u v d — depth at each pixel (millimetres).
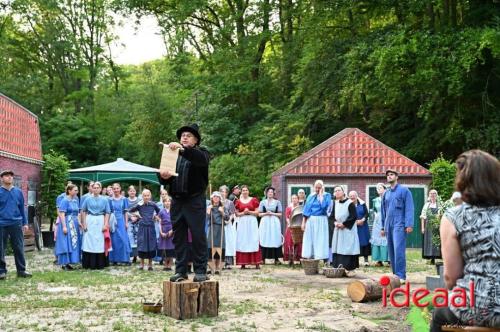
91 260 16516
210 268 15891
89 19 50062
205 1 38906
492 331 4262
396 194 13023
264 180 34188
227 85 39938
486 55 27969
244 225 17234
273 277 14898
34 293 11609
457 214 4430
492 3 28500
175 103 43719
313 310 9945
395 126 34156
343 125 36156
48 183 25797
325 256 16141
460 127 28016
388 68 27172
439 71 26281
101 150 47656
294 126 33688
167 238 16422
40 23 49375
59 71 50125
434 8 30562
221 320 8977
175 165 8734
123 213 17891
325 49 33375
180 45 43312
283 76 38719
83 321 8812
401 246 12945
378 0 31406
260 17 39344
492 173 4414
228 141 38562
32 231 23062
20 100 47344
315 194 16469
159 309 9516
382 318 9305
